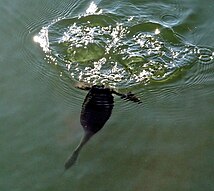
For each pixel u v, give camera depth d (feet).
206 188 28.55
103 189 28.22
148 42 38.42
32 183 28.50
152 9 41.32
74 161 29.07
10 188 28.25
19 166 29.40
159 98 33.81
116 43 38.01
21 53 36.24
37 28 38.50
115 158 29.78
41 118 31.94
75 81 34.47
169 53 37.58
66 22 39.32
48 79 34.53
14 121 31.81
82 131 30.68
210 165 29.73
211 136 31.40
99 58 36.68
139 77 35.32
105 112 31.58
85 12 40.37
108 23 39.73
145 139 30.94
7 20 38.91
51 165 29.40
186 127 31.83
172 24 40.09
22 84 34.09
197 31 39.75
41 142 30.60
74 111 32.19
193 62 36.83
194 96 34.09
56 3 40.83
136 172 29.14
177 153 30.27
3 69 35.01
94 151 30.04
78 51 36.96
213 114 32.76
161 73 35.76
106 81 34.81
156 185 28.53
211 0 42.32
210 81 35.32
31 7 40.19
